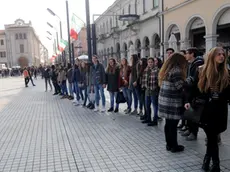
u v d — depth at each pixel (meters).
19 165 4.77
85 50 51.06
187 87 4.04
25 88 21.77
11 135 6.75
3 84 28.48
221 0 13.29
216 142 3.97
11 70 57.22
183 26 17.22
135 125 7.17
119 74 8.88
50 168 4.57
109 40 40.06
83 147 5.55
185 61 4.81
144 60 7.76
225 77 3.66
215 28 14.19
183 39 17.25
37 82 29.83
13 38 89.31
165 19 19.98
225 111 3.82
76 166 4.60
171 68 4.78
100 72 9.20
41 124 7.81
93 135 6.39
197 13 15.50
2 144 6.03
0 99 14.67
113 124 7.39
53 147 5.65
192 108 3.99
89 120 8.05
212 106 3.77
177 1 17.77
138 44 27.77
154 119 7.05
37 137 6.45
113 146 5.53
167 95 4.79
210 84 3.71
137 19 26.14
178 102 4.74
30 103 12.45
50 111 9.95
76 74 11.01
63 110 10.05
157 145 5.46
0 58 91.50
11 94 17.25
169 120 4.95
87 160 4.84
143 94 7.63
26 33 89.38
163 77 4.88
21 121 8.38
